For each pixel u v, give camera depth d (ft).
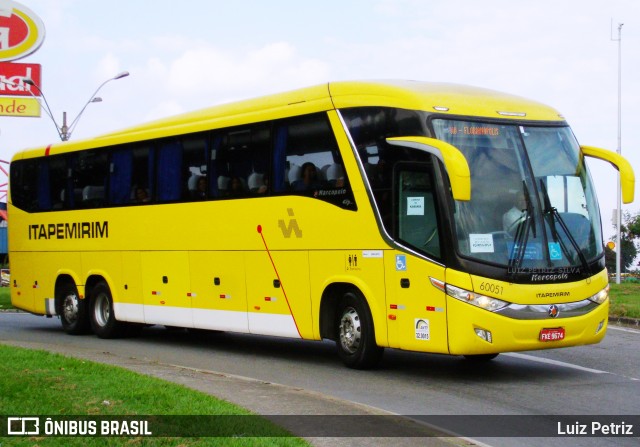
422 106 41.86
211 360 50.96
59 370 39.14
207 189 54.13
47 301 68.74
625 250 177.88
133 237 60.29
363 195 44.01
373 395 38.55
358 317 45.03
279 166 49.06
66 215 66.74
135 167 60.44
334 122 45.68
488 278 39.78
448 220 40.06
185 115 57.26
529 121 43.55
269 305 49.78
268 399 34.78
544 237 41.32
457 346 39.78
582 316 41.39
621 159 44.01
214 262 53.62
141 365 44.52
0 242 210.79
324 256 46.16
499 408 35.60
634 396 38.32
